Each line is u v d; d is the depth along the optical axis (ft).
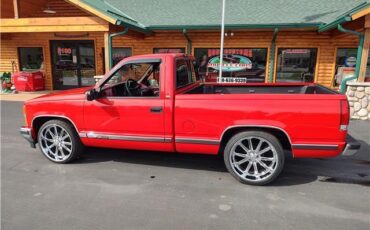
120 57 43.19
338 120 11.76
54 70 46.19
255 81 40.14
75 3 30.86
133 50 42.50
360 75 26.27
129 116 13.96
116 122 14.23
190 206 11.28
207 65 40.86
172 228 9.86
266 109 12.30
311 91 16.79
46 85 46.50
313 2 40.93
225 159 13.26
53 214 10.73
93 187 12.89
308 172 14.55
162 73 13.41
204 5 43.50
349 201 11.68
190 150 13.67
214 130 12.96
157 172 14.56
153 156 16.76
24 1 41.01
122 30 34.55
